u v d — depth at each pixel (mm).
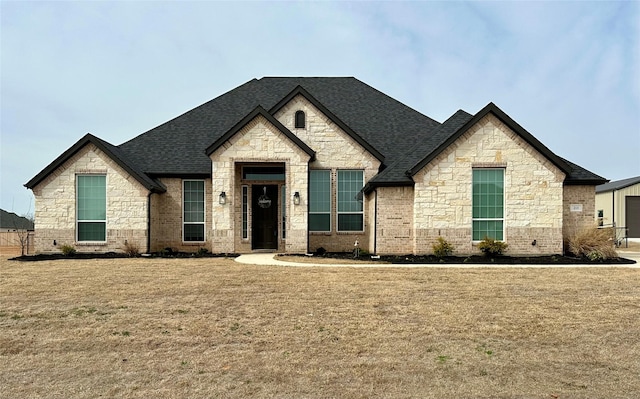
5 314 9180
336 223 20672
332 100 24469
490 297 10547
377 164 20719
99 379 6086
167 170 20594
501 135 17797
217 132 22703
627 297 10555
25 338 7730
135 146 22047
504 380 6023
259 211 20938
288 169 19234
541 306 9734
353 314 9125
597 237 17219
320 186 20812
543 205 17734
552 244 17688
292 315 9070
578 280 12586
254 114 19109
